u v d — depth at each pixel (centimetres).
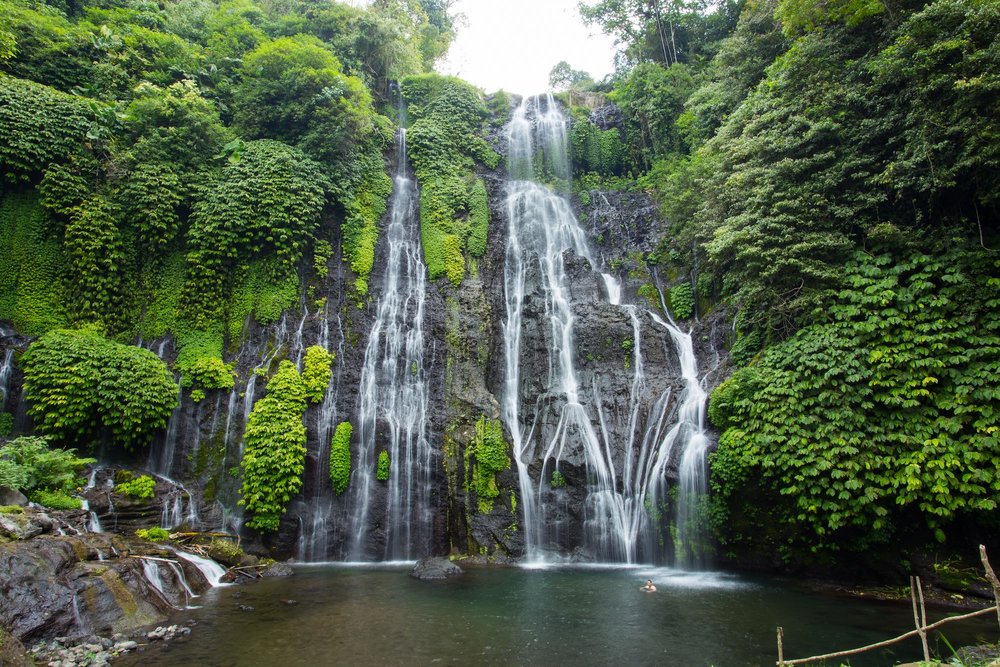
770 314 1488
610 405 1781
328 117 2150
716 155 1842
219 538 1442
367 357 1906
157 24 2447
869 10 1409
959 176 1164
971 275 1134
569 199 2634
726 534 1377
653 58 3438
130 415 1495
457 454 1734
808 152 1473
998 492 996
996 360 1049
